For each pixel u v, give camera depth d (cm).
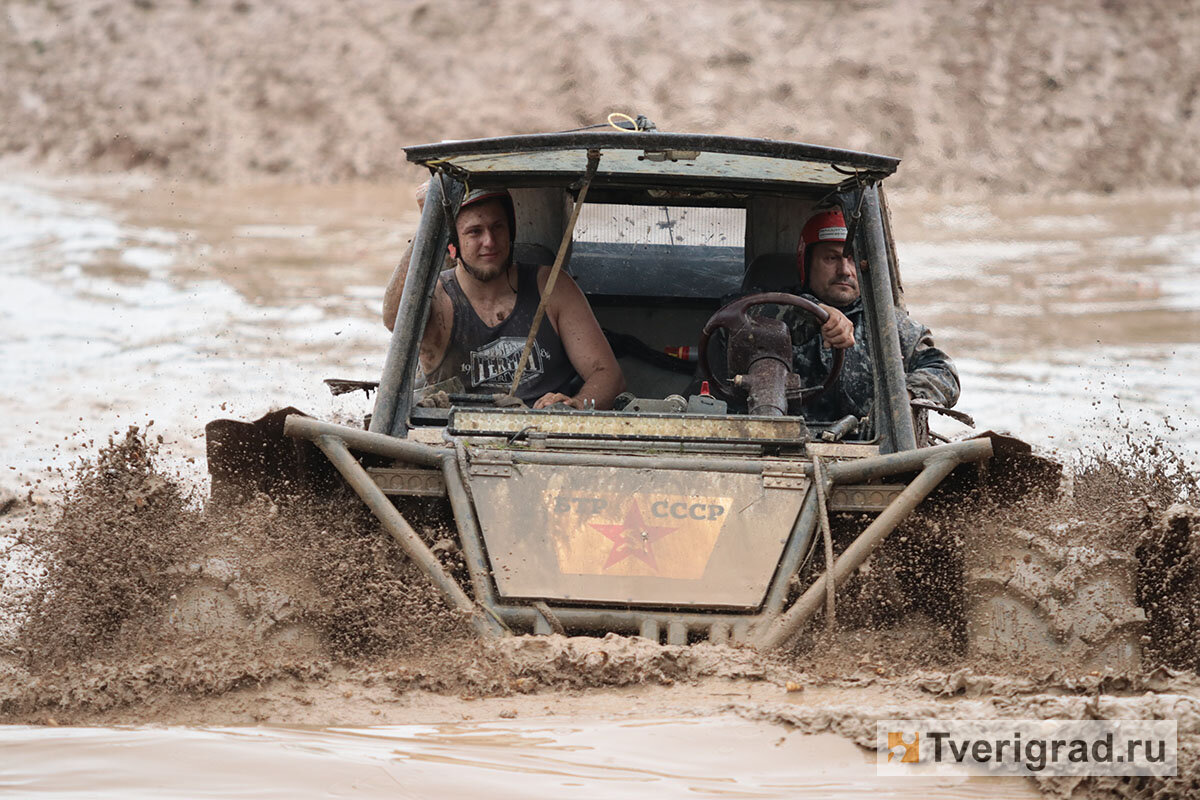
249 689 992
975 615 1101
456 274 1507
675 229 1753
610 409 1506
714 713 929
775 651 1086
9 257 4631
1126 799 797
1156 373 3009
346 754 855
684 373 1661
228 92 8300
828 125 8275
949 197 7719
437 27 8769
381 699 979
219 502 1245
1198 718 860
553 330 1516
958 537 1173
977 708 914
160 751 855
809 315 1453
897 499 1173
